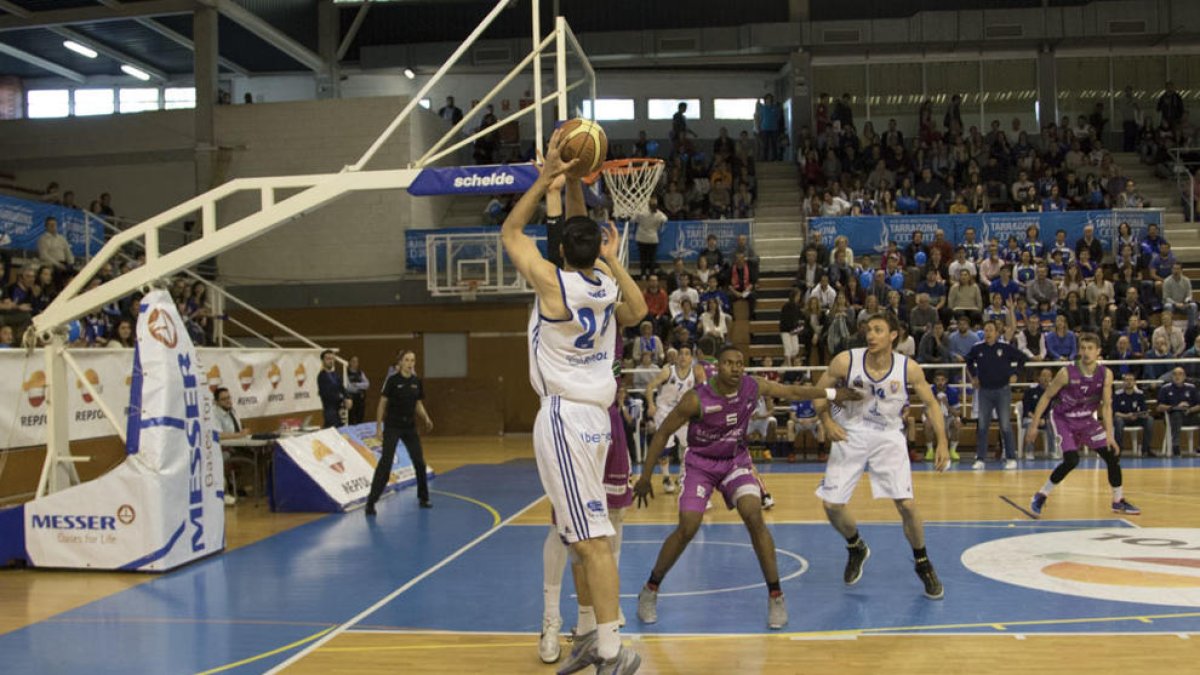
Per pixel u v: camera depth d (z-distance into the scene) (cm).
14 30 2650
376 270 2452
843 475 755
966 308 1934
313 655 618
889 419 746
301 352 1880
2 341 1217
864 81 2892
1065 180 2475
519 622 695
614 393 505
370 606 748
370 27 2911
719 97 3041
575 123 536
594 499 486
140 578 870
